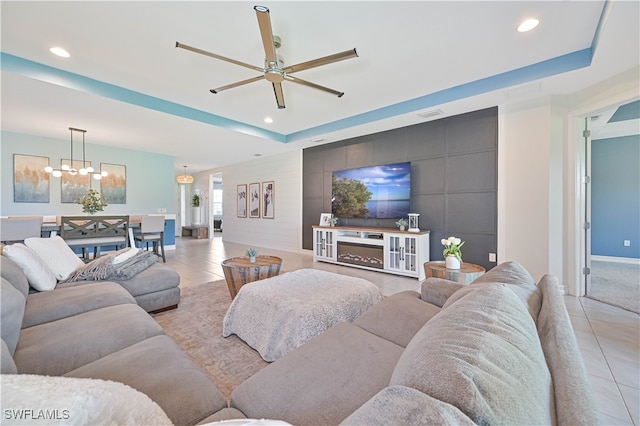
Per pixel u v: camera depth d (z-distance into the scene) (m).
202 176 10.46
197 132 4.81
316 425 0.80
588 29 2.31
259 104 3.98
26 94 3.20
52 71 2.93
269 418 0.85
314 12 2.12
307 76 3.13
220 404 0.94
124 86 3.38
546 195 3.28
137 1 2.01
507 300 0.87
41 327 1.42
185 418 0.86
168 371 1.06
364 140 5.13
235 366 1.81
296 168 6.45
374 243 4.49
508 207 3.55
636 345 2.07
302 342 1.69
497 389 0.50
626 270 4.48
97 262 2.48
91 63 2.86
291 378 1.02
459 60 2.82
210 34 2.40
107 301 1.82
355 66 2.93
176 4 2.04
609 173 5.32
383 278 4.07
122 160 6.24
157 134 4.96
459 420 0.42
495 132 3.68
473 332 0.65
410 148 4.51
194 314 2.67
